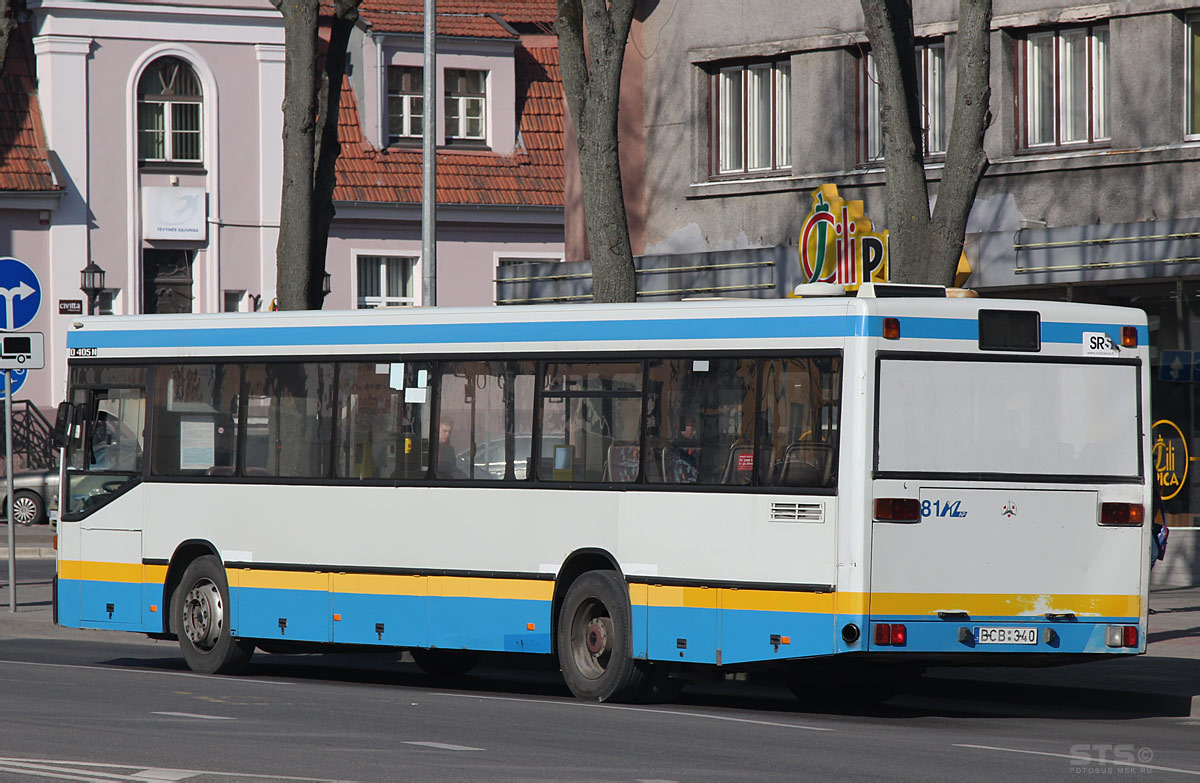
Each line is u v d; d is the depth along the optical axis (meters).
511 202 91.00
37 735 23.58
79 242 84.88
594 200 39.44
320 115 56.41
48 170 83.88
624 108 56.00
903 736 25.02
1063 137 47.47
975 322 27.17
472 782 19.72
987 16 33.78
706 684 34.72
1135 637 27.67
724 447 27.97
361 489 32.28
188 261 88.06
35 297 46.09
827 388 26.94
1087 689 30.61
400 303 91.12
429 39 53.59
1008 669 33.22
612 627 29.00
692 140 54.41
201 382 35.00
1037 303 27.48
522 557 30.16
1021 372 27.31
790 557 27.02
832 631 26.52
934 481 26.77
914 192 34.75
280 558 33.38
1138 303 45.78
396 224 90.44
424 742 23.28
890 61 34.66
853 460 26.53
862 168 50.69
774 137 53.03
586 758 21.88
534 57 95.81
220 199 88.06
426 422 31.58
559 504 29.75
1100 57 46.88
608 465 29.27
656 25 55.34
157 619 35.38
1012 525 27.12
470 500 30.86
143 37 86.38
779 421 27.41
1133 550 27.75
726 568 27.70
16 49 85.75
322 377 33.06
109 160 85.75
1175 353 45.31
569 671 29.52
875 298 26.89
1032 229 47.00
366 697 29.52
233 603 34.06
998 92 48.09
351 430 32.59
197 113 87.94
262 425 33.94
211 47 87.88
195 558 35.31
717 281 53.12
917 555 26.64
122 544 36.00
